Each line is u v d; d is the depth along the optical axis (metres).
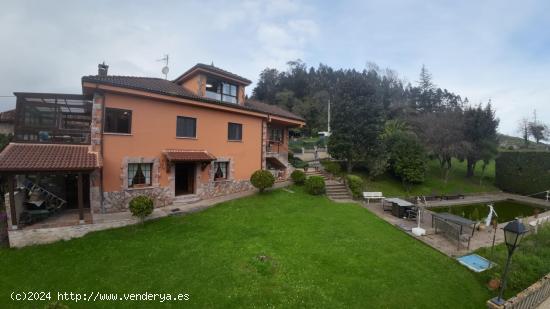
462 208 19.56
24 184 11.62
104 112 11.88
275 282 7.42
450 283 8.20
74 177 12.91
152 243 9.48
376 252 9.79
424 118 29.66
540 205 21.94
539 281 7.87
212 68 16.31
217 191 16.14
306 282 7.55
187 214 12.62
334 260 8.95
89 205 12.82
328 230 11.52
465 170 32.09
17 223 9.32
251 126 18.27
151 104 13.30
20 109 11.45
